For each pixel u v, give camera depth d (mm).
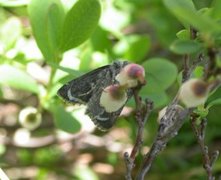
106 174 291
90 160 293
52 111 213
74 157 294
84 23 186
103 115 158
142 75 146
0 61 229
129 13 294
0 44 235
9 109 296
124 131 295
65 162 293
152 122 266
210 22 119
